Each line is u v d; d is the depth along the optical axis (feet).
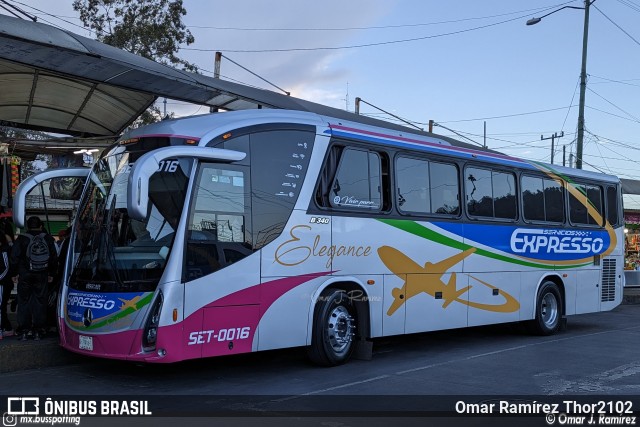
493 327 46.29
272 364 29.76
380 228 30.91
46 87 36.94
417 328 32.65
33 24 29.25
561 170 44.68
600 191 48.44
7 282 29.94
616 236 49.37
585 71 73.51
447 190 35.22
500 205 38.93
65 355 28.73
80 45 29.45
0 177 39.17
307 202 27.81
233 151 25.07
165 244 23.49
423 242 33.17
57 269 29.99
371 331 30.30
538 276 41.47
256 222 25.91
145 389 24.27
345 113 45.16
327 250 28.40
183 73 35.40
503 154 40.37
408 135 33.60
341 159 29.53
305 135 28.12
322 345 28.17
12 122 44.24
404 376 27.30
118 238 24.38
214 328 24.17
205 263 24.07
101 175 26.61
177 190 23.95
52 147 43.45
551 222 43.06
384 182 31.58
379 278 30.73
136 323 23.08
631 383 26.43
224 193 25.03
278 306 26.37
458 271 35.27
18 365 27.20
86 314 24.34
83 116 43.24
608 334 43.32
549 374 28.22
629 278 80.74
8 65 32.89
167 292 22.95
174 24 83.10
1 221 32.91
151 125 26.35
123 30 80.02
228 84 38.91
